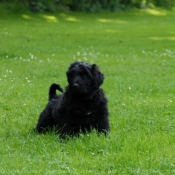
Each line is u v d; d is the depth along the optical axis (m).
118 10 72.69
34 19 54.94
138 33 44.75
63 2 66.62
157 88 17.86
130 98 15.88
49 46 31.98
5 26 45.47
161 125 12.43
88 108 10.55
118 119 12.84
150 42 37.19
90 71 10.49
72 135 10.70
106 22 57.03
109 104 14.80
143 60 26.67
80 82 10.20
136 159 9.07
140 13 73.12
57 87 11.97
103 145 9.88
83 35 41.12
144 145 9.91
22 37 36.97
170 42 37.53
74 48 31.84
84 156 9.43
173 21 61.25
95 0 71.00
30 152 9.71
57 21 55.25
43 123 11.52
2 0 58.38
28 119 12.83
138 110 14.09
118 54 29.50
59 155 9.40
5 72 20.83
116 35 42.25
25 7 58.50
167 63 25.67
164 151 9.79
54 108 11.24
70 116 10.63
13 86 17.50
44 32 42.09
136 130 11.78
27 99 15.37
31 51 28.94
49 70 21.70
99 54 28.94
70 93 10.57
